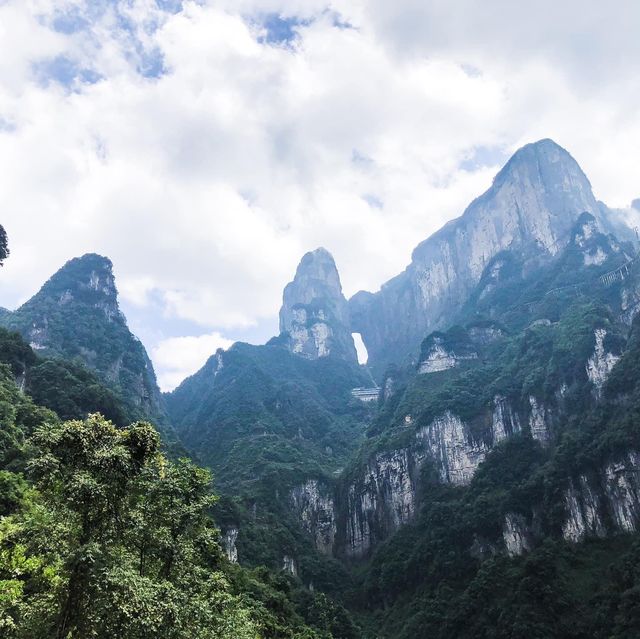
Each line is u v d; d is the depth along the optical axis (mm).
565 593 85125
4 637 19141
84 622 18812
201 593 25828
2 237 101000
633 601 76312
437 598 101500
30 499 34000
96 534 20422
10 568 21734
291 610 68750
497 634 84500
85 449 20875
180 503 25516
